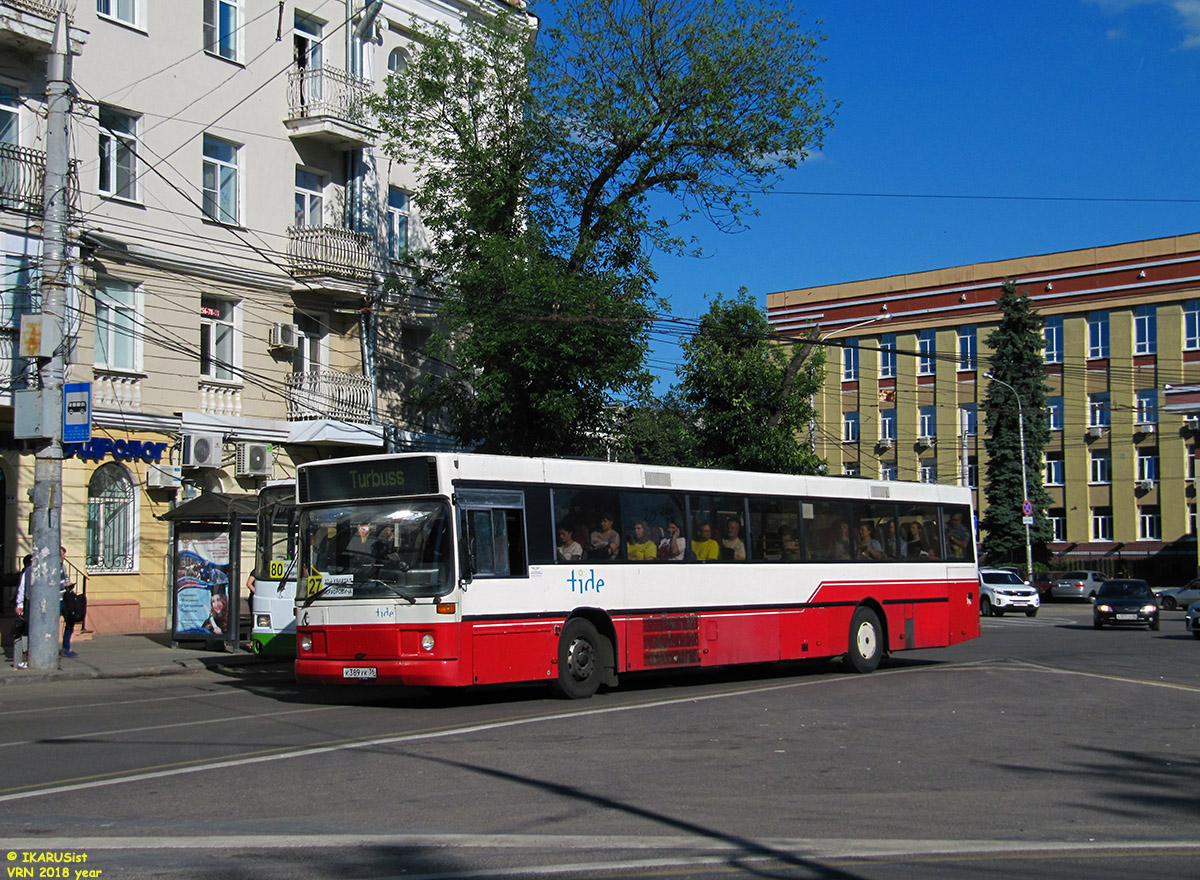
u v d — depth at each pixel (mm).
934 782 9438
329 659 13883
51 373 17953
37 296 21766
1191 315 55156
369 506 14055
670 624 16062
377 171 30125
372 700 15172
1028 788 9250
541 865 6715
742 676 18906
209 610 21766
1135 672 19469
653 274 26922
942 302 61375
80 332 23016
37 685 17016
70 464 22984
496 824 7727
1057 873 6715
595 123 26375
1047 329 59375
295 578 16922
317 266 27594
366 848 7051
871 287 63500
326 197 29109
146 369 24484
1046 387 55406
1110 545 56812
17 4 21359
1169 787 9375
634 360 25469
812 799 8703
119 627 24000
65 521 22891
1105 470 57469
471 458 14031
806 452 31938
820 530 18594
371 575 13781
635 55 26516
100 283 23656
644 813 8117
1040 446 54812
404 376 30688
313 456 28406
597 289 25094
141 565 24469
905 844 7348
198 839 7250
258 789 8820
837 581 18656
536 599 14430
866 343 63688
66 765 9820
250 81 26922
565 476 15125
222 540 21938
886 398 62844
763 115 26734
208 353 26078
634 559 15789
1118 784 9461
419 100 28000
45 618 17828
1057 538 58656
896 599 19641
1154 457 55969
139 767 9727
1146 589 34656
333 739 11352
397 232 30984
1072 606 50031
